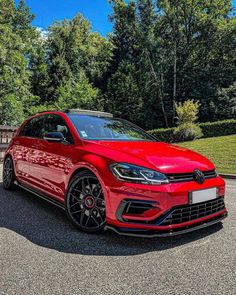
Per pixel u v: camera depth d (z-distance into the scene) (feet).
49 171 14.40
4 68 80.12
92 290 7.77
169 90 108.47
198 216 11.11
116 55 119.85
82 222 12.01
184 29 108.37
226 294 7.70
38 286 7.93
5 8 96.37
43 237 11.35
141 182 10.31
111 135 14.51
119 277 8.47
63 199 13.24
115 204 10.62
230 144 52.65
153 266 9.18
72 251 10.16
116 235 11.68
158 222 10.19
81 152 12.51
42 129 16.60
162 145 13.79
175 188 10.42
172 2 103.40
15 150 18.53
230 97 97.91
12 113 83.87
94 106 107.34
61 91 111.24
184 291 7.80
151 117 106.11
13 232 11.82
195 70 106.52
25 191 19.43
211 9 105.81
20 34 102.17
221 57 107.76
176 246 10.72
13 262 9.27
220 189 12.09
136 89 103.71
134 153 11.53
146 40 102.94
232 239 11.43
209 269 9.04
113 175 10.83
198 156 12.93
